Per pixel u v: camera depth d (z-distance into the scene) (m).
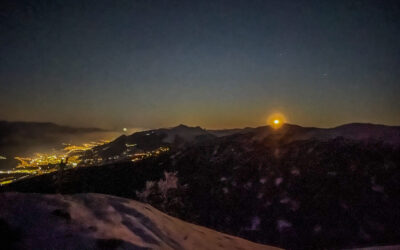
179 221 8.23
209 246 7.06
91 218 5.27
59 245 4.06
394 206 11.34
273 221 12.85
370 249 8.08
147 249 4.85
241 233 12.66
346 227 11.17
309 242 11.06
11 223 4.16
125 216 6.05
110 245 4.52
